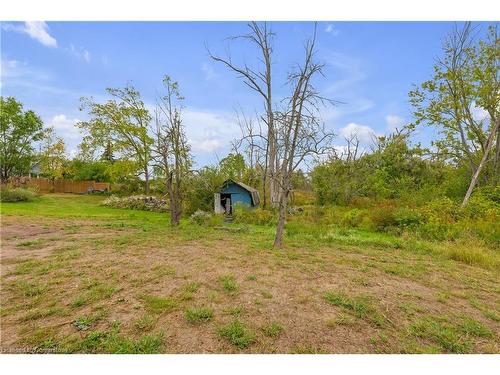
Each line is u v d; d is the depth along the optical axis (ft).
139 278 17.08
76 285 15.80
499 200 51.75
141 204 74.23
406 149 82.07
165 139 45.55
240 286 16.24
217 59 30.50
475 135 64.80
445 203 46.11
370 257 25.68
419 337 11.17
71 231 36.01
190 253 24.54
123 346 9.86
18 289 15.16
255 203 71.15
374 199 71.41
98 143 101.09
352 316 12.71
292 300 14.35
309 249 28.40
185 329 11.19
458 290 17.11
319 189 75.31
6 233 33.09
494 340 11.23
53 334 10.69
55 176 129.90
